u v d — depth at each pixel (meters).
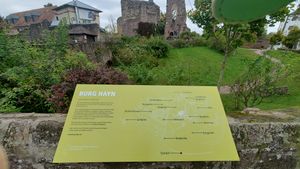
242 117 1.28
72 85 2.85
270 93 4.77
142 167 1.09
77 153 1.00
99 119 1.09
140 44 13.26
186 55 14.26
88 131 1.05
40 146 1.11
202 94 1.21
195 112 1.14
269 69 4.54
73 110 1.11
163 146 1.04
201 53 15.02
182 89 1.22
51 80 3.20
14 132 1.12
